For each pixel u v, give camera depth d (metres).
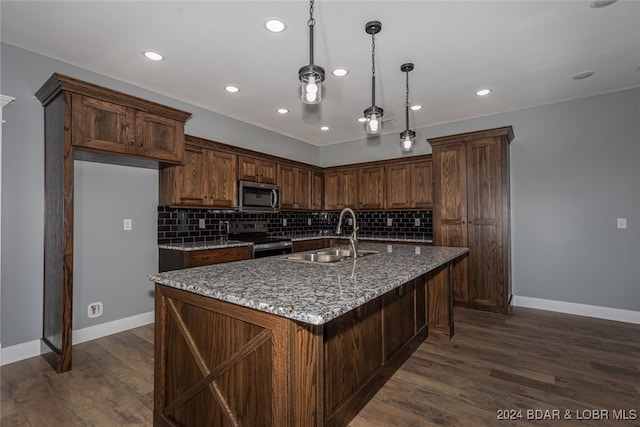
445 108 3.95
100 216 3.05
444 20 2.18
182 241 3.71
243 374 1.36
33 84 2.58
